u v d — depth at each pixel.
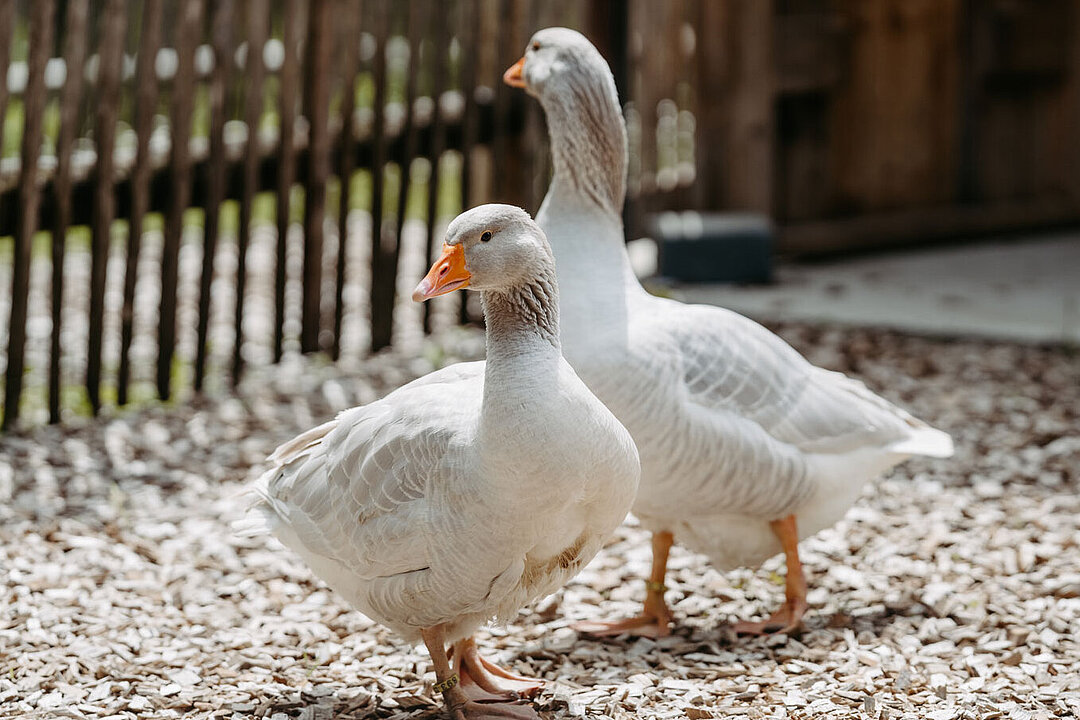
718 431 4.09
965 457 6.08
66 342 7.87
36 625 4.34
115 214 6.83
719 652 4.23
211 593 4.67
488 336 3.35
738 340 4.26
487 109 8.26
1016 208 11.02
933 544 5.05
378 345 7.82
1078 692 3.85
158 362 6.87
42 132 6.23
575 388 3.30
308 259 7.45
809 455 4.34
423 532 3.41
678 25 9.13
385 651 4.28
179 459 6.05
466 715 3.72
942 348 7.84
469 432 3.35
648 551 5.13
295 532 3.71
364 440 3.59
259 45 6.96
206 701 3.87
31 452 6.11
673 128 9.47
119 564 4.88
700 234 9.07
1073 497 5.54
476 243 3.27
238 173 7.20
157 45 6.52
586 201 4.29
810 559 4.98
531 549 3.44
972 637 4.26
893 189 10.56
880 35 10.22
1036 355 7.71
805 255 10.18
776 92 9.70
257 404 6.86
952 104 10.68
